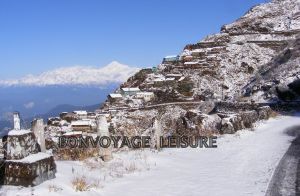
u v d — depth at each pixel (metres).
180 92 124.75
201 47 171.38
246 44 161.50
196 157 16.33
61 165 12.63
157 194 10.68
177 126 26.03
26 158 10.12
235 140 21.27
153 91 126.69
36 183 9.93
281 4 197.12
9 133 10.19
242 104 55.78
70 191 10.03
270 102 54.97
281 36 164.12
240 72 140.75
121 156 15.40
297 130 25.80
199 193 10.84
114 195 10.47
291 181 11.96
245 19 191.00
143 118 87.31
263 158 15.96
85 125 55.94
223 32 183.88
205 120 24.58
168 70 151.25
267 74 92.00
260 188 11.30
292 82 55.22
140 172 13.18
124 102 118.81
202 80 133.50
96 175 12.13
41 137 14.25
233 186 11.59
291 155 16.30
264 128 27.75
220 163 15.09
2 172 10.13
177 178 12.52
